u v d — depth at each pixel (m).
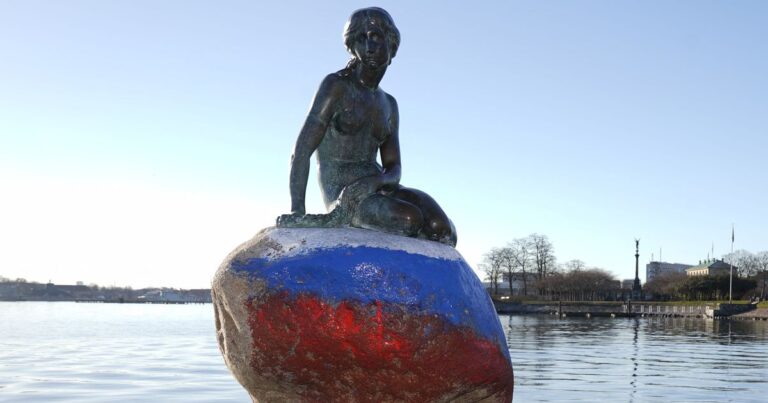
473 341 5.00
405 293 4.82
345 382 4.93
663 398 12.95
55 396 12.40
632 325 49.59
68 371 16.44
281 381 5.02
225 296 5.06
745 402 12.64
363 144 5.78
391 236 5.12
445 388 4.98
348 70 5.81
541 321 57.59
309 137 5.61
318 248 4.96
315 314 4.79
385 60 5.71
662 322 55.88
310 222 5.23
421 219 5.34
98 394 12.66
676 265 146.00
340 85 5.68
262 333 4.91
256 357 4.98
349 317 4.76
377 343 4.78
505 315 73.56
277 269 4.91
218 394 12.71
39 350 23.06
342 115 5.68
